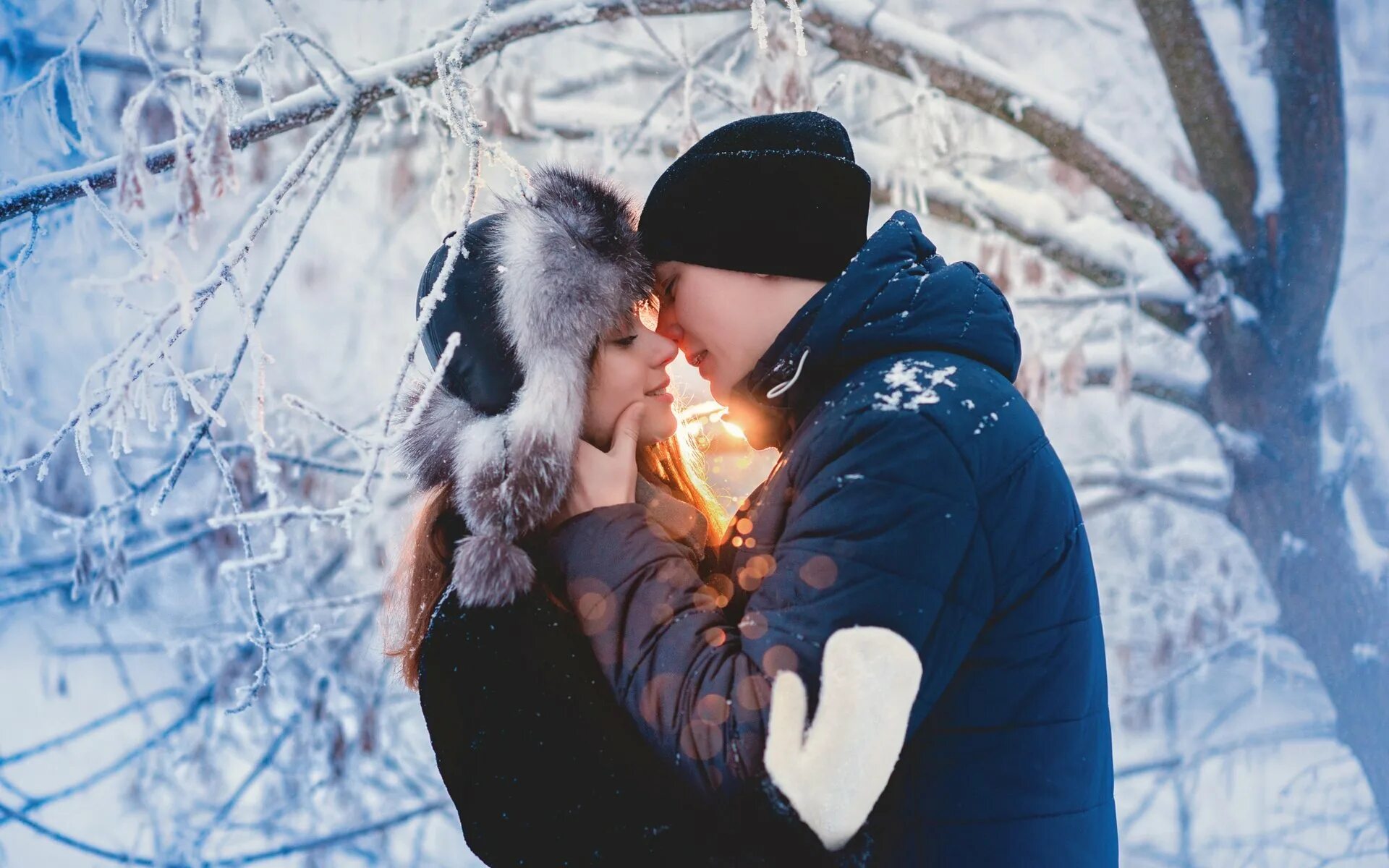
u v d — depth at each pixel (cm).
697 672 122
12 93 224
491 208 172
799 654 115
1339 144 349
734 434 192
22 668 602
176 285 127
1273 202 356
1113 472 424
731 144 147
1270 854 469
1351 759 475
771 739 111
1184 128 364
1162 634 468
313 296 530
